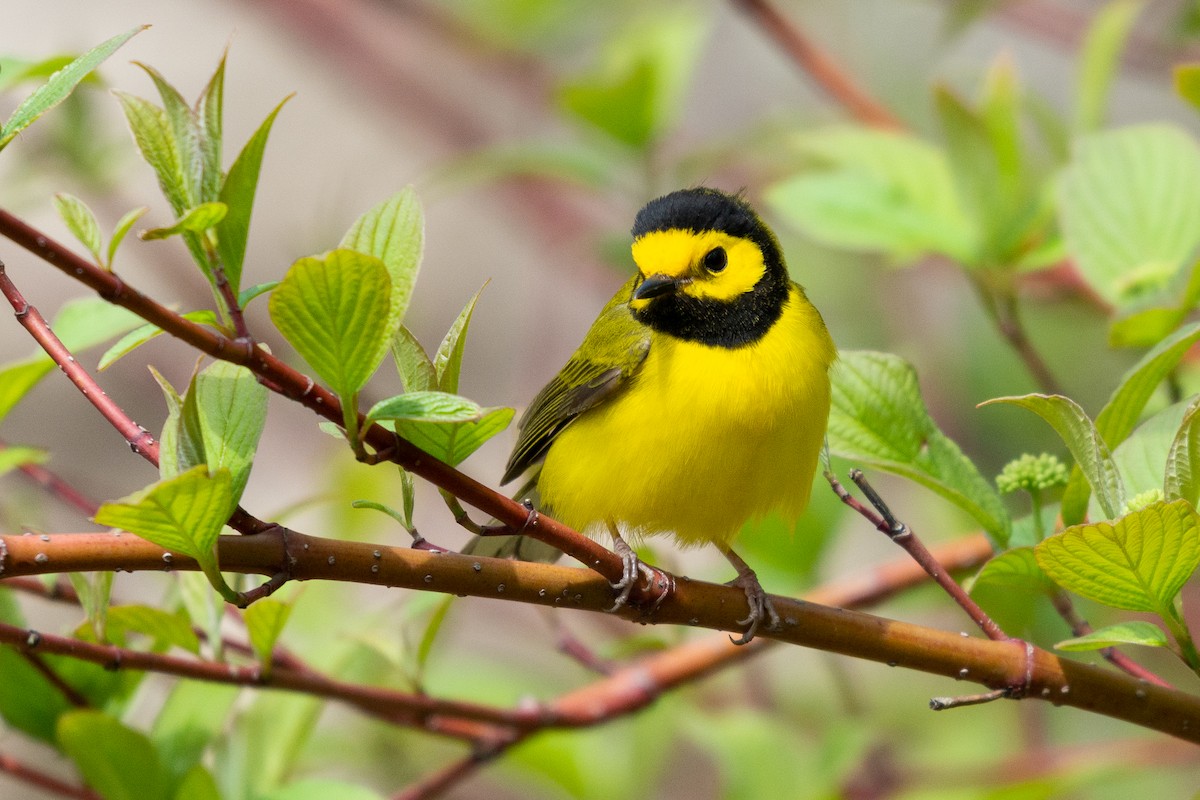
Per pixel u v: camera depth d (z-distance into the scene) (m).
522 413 11.38
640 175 13.41
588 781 11.83
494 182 18.58
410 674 9.27
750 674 14.19
